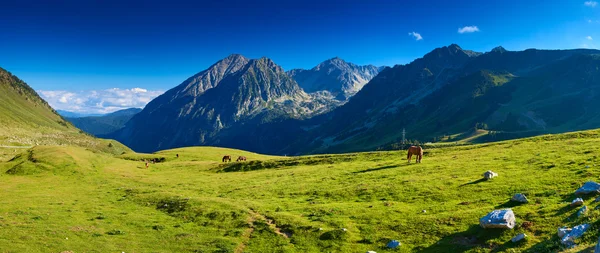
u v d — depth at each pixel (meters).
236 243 28.16
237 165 80.94
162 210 41.28
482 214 25.67
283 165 76.38
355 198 37.41
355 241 25.89
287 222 31.23
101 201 47.66
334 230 27.66
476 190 32.44
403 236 25.20
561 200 25.64
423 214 28.52
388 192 37.09
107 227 33.97
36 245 27.97
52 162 76.06
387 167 53.38
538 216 23.22
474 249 21.08
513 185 31.80
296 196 42.12
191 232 31.78
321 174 55.22
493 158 47.78
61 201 47.16
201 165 88.75
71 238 30.08
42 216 37.47
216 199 42.59
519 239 20.48
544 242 19.25
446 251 21.77
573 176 31.17
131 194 51.56
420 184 37.84
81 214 39.34
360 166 58.44
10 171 70.25
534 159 42.31
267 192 46.06
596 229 17.56
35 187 58.69
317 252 25.03
